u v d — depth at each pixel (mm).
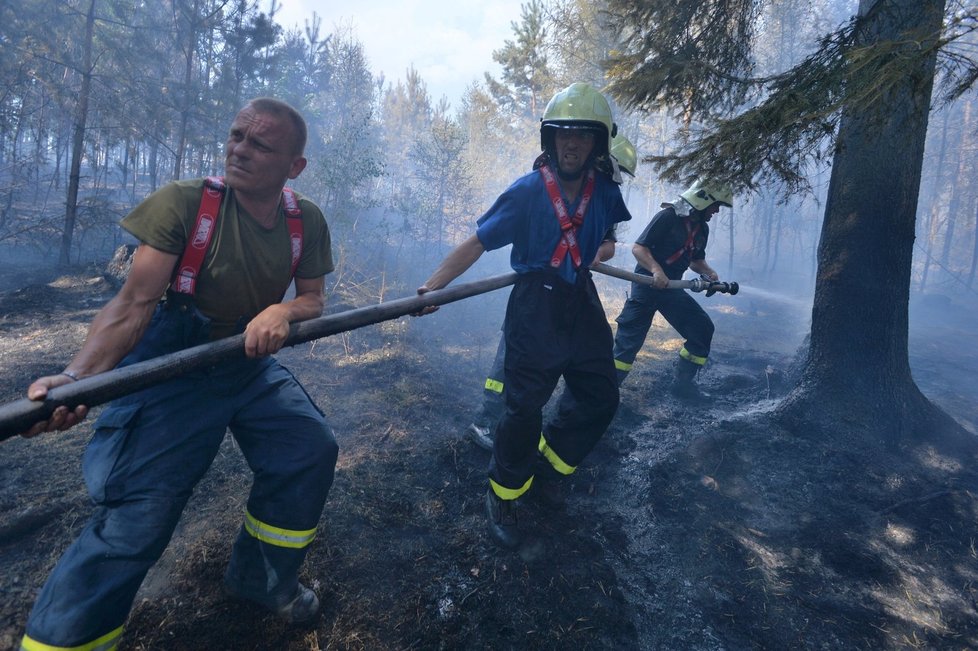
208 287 1570
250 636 1816
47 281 7152
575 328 2336
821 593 2453
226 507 2381
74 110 9180
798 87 2982
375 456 2969
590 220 2312
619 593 2279
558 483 3010
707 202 3965
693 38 4523
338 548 2225
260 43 11844
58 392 1188
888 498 3150
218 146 11492
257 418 1701
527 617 2086
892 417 3688
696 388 4617
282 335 1546
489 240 2227
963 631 2301
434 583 2160
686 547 2648
